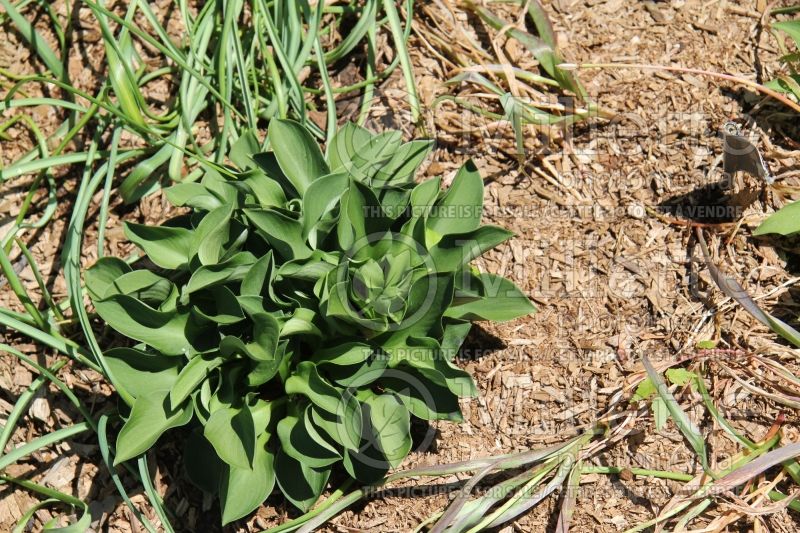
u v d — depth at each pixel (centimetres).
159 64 149
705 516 135
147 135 144
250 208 132
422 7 151
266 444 134
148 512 138
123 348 133
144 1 144
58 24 149
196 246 131
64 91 149
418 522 136
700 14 149
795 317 140
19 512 138
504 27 147
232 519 130
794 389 137
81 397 140
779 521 135
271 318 128
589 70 147
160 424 131
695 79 147
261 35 145
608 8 150
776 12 149
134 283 133
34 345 142
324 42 150
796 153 144
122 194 143
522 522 136
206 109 147
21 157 147
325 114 148
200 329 133
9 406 140
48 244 145
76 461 139
